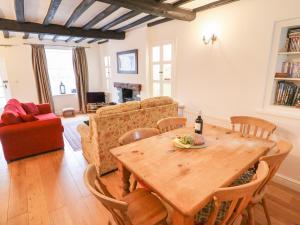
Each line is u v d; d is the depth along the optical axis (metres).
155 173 1.23
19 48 5.06
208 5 2.82
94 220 1.81
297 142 2.19
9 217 1.86
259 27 2.36
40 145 3.14
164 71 3.99
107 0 2.24
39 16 3.25
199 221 1.20
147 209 1.32
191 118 3.56
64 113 5.69
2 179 2.49
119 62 5.35
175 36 3.57
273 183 2.35
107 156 2.52
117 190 2.25
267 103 2.43
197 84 3.33
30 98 5.45
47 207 1.98
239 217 1.23
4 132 2.75
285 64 2.28
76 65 6.00
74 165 2.86
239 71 2.67
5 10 2.93
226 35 2.74
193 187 1.08
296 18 2.05
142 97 4.68
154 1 2.51
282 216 1.82
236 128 2.79
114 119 2.43
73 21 3.31
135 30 4.44
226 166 1.30
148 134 1.98
